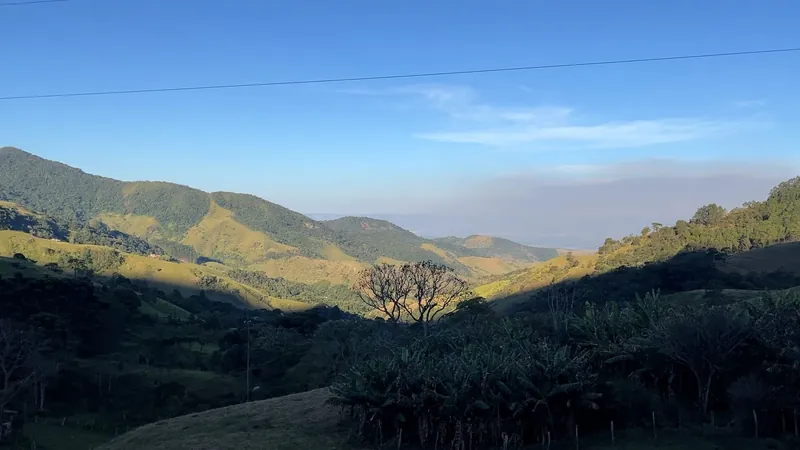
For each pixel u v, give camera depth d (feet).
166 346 274.16
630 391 78.43
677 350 81.05
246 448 79.87
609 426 76.48
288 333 285.84
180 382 220.02
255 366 237.04
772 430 68.03
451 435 76.02
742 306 92.27
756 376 74.08
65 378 205.87
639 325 96.37
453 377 76.33
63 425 169.58
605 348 93.86
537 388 73.36
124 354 255.09
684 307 97.04
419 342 105.81
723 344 80.02
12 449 137.80
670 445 66.49
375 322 272.31
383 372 80.07
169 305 387.55
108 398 199.11
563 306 264.93
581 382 73.92
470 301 196.95
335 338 234.99
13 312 231.30
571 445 71.51
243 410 104.63
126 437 96.58
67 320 243.81
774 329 79.25
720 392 82.53
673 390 87.56
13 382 181.98
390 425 80.23
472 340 106.01
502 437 73.10
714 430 70.69
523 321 120.06
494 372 75.05
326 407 99.14
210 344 295.89
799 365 69.87
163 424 100.42
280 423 92.22
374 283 253.44
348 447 78.38
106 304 281.74
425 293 233.55
